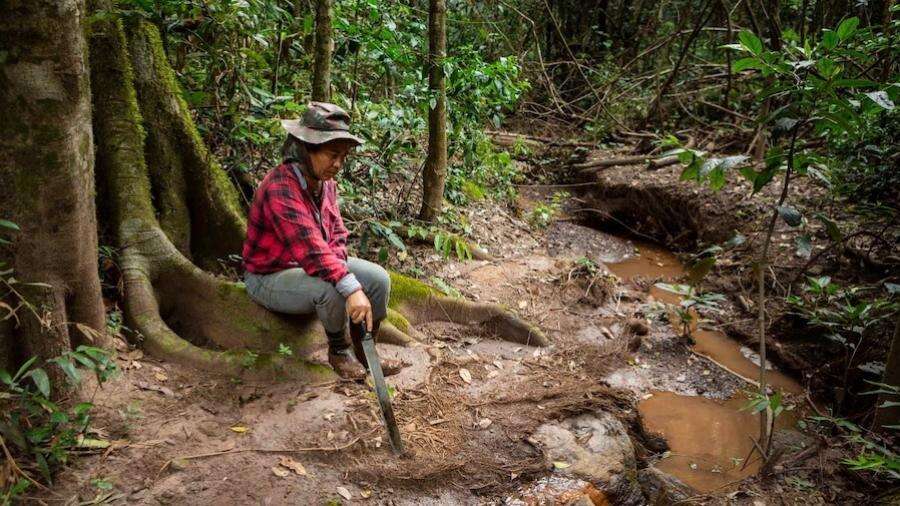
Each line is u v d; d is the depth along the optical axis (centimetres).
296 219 300
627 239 717
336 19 477
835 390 395
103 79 354
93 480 254
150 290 346
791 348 448
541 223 688
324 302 310
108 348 308
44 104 250
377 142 521
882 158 559
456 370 378
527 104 1059
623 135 942
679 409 392
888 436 337
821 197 605
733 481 334
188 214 395
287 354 336
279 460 281
